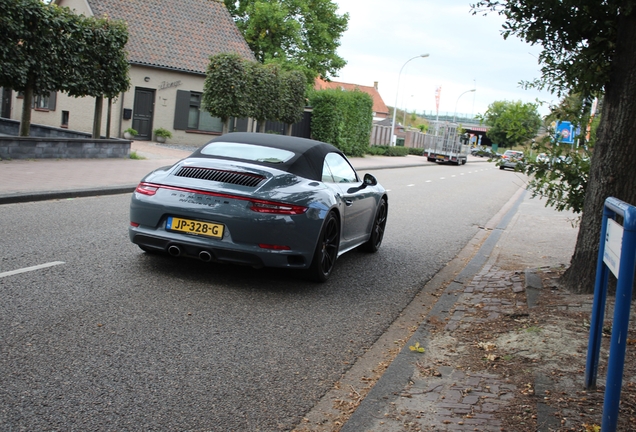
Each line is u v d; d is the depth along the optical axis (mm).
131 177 14156
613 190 5848
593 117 6898
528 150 7047
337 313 5598
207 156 6500
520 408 3551
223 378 3916
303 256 5945
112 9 28562
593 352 3736
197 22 31438
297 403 3658
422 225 12164
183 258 7004
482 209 16484
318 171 6625
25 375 3676
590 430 3225
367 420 3391
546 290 6207
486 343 4750
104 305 5113
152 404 3471
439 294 6676
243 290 5996
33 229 7887
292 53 40344
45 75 15875
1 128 25859
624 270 2809
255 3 38094
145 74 27594
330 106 34625
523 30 6348
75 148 16656
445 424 3344
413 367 4242
